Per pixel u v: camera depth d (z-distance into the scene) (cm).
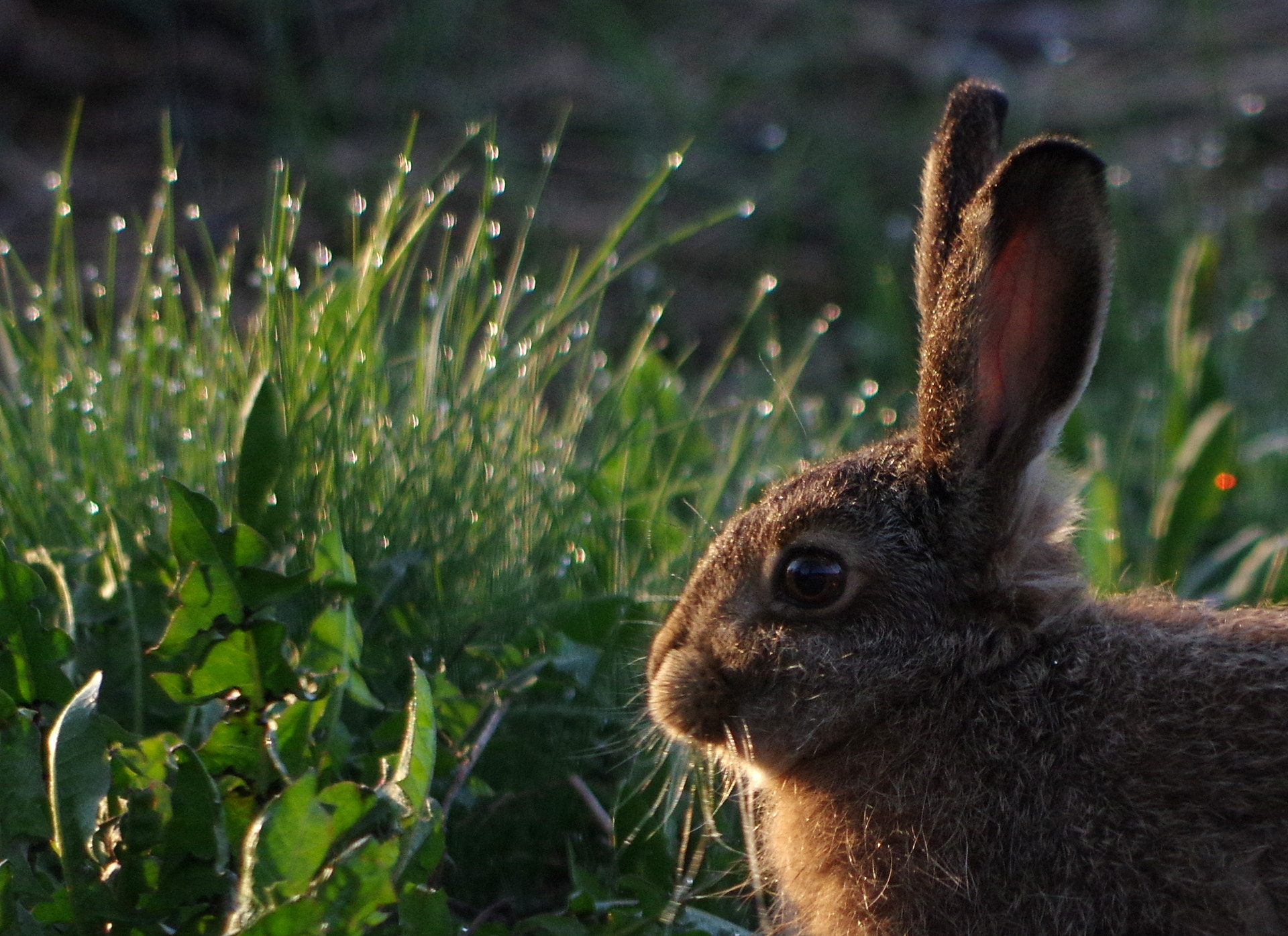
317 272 808
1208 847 525
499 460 727
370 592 619
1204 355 1006
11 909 472
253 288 1316
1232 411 891
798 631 606
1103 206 550
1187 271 1035
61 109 1619
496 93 1738
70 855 485
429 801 502
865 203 1557
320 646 579
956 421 577
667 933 550
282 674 554
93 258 1354
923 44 1914
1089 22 1970
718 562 627
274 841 454
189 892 491
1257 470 1038
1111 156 1664
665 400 884
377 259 741
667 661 632
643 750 664
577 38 1866
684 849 612
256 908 455
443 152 1599
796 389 1183
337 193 1488
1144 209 1562
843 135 1712
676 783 639
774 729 612
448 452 716
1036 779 561
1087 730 564
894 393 1171
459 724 620
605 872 641
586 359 827
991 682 591
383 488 705
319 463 675
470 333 766
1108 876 537
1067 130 1709
